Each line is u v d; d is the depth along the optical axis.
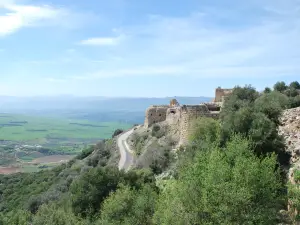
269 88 75.12
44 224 36.75
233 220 21.16
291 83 76.69
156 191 41.81
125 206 37.41
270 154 28.41
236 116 32.91
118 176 47.78
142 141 82.06
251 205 21.72
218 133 35.09
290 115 37.75
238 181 21.88
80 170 87.62
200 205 23.42
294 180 24.44
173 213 24.67
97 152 100.06
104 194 45.84
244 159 23.16
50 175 101.81
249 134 30.00
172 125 74.38
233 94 57.03
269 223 21.59
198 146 39.00
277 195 24.27
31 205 66.94
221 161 24.08
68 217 37.66
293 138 31.48
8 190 95.44
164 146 68.12
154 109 91.69
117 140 100.75
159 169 58.44
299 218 21.92
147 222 34.44
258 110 34.81
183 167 34.81
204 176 24.45
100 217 40.50
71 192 49.09
